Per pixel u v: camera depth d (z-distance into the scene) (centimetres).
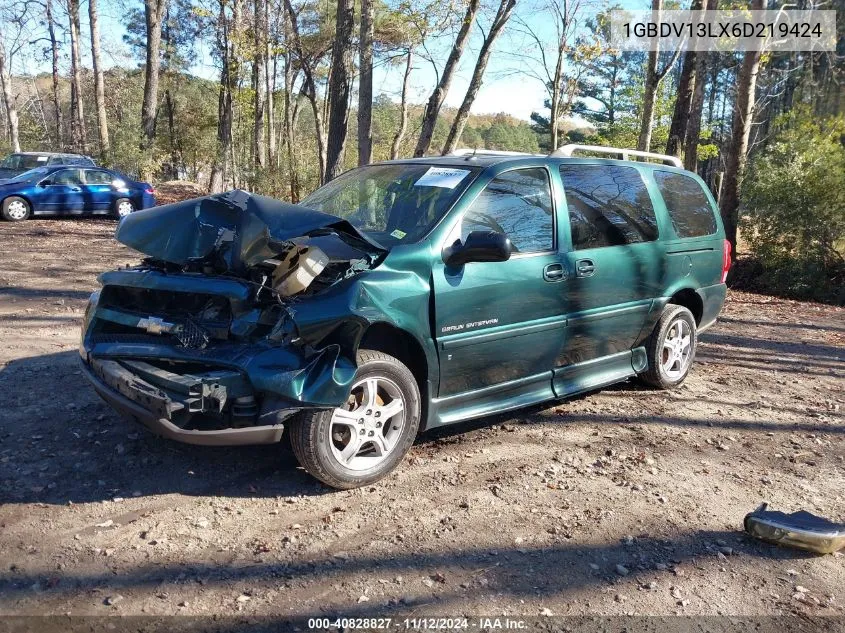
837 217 1437
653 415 562
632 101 4116
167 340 387
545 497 409
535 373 493
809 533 357
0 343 664
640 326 573
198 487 398
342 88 1448
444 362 429
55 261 1169
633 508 402
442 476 428
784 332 996
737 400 621
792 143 1568
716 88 3503
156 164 2792
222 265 394
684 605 313
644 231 565
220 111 3616
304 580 316
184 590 304
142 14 4672
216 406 355
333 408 374
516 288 457
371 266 401
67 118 5806
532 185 492
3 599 292
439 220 435
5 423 469
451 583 319
